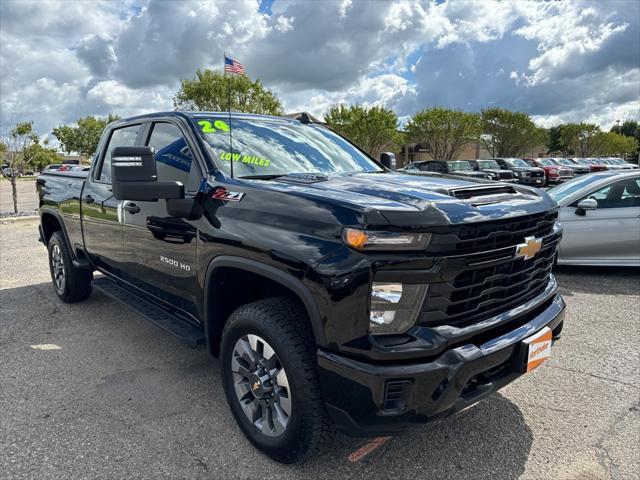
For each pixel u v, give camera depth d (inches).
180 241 114.7
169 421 112.7
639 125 3395.7
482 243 83.4
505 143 1903.3
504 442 105.3
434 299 79.9
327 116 1457.9
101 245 159.0
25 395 125.1
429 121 1541.6
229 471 95.0
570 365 144.5
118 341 162.2
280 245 87.1
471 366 81.5
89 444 103.6
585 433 109.0
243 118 139.3
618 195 248.2
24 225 464.1
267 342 92.8
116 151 99.9
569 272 263.4
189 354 151.6
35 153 562.3
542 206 97.4
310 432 87.6
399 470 95.7
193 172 116.3
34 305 202.2
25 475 93.4
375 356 77.7
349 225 79.1
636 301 208.7
